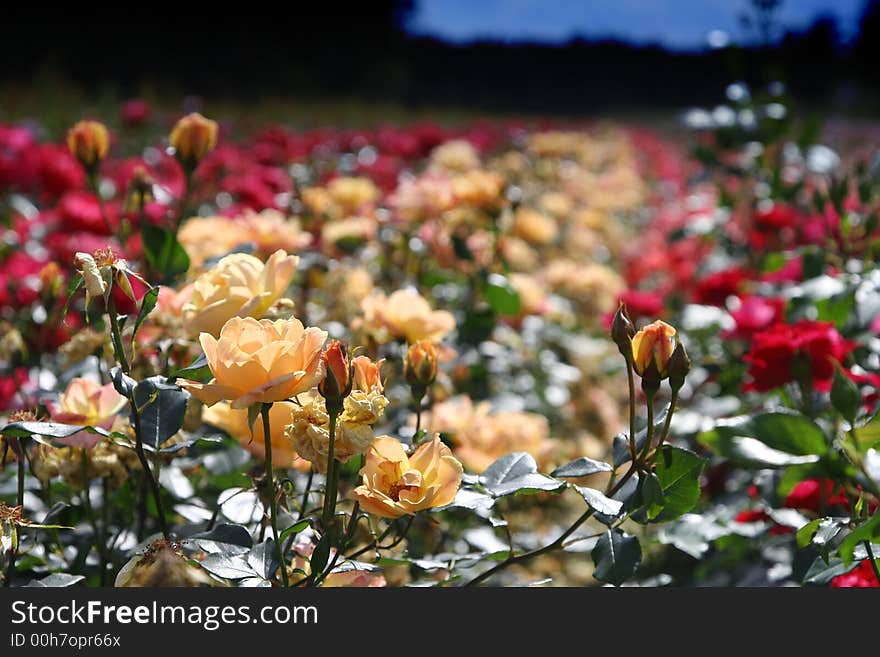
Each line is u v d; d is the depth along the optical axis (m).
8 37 18.97
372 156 6.07
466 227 2.86
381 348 2.22
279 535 1.21
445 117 16.73
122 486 1.59
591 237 5.39
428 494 1.10
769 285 2.79
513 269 3.71
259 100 15.96
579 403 3.57
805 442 1.33
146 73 18.38
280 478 1.37
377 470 1.15
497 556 1.50
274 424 1.27
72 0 20.47
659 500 1.19
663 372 1.19
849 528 1.29
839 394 1.25
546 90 25.34
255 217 2.15
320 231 2.96
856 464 1.26
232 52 20.86
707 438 1.38
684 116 3.48
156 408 1.28
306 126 11.50
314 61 22.94
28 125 6.98
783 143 3.51
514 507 2.62
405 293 1.70
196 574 1.07
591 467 1.24
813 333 1.64
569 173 6.80
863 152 7.88
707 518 1.80
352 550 1.62
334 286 2.45
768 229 3.59
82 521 1.71
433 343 1.71
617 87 25.22
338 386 1.08
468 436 1.73
